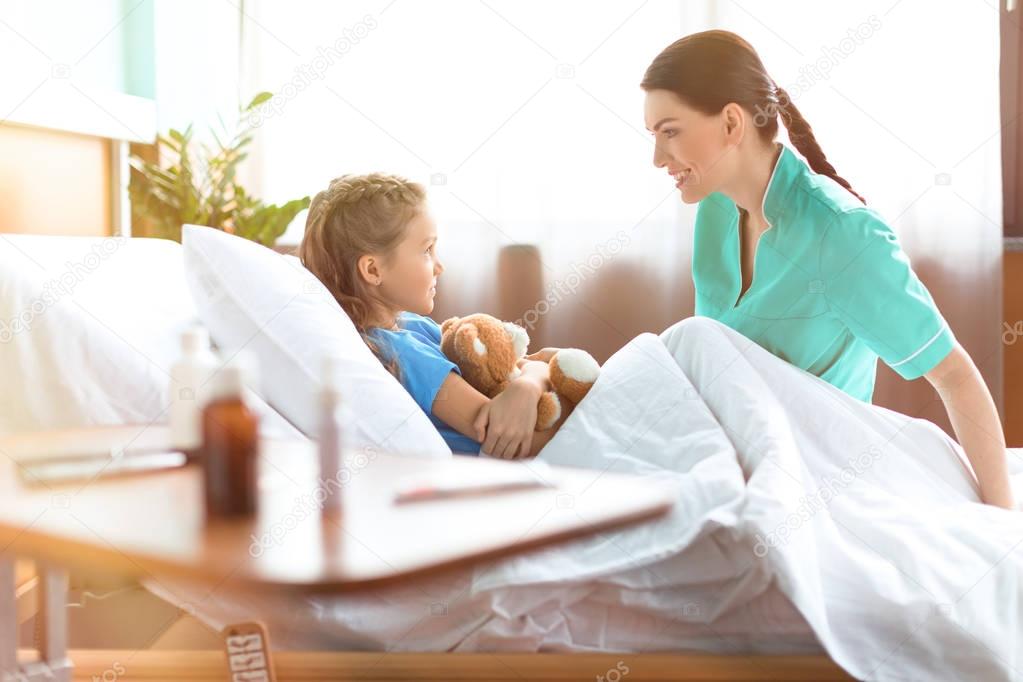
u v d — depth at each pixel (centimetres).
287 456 94
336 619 91
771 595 91
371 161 289
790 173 136
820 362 137
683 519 92
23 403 114
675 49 139
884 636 89
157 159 253
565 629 92
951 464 122
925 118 268
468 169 286
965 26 265
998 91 265
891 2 268
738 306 141
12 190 172
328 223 137
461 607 89
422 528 68
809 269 131
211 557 61
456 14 284
